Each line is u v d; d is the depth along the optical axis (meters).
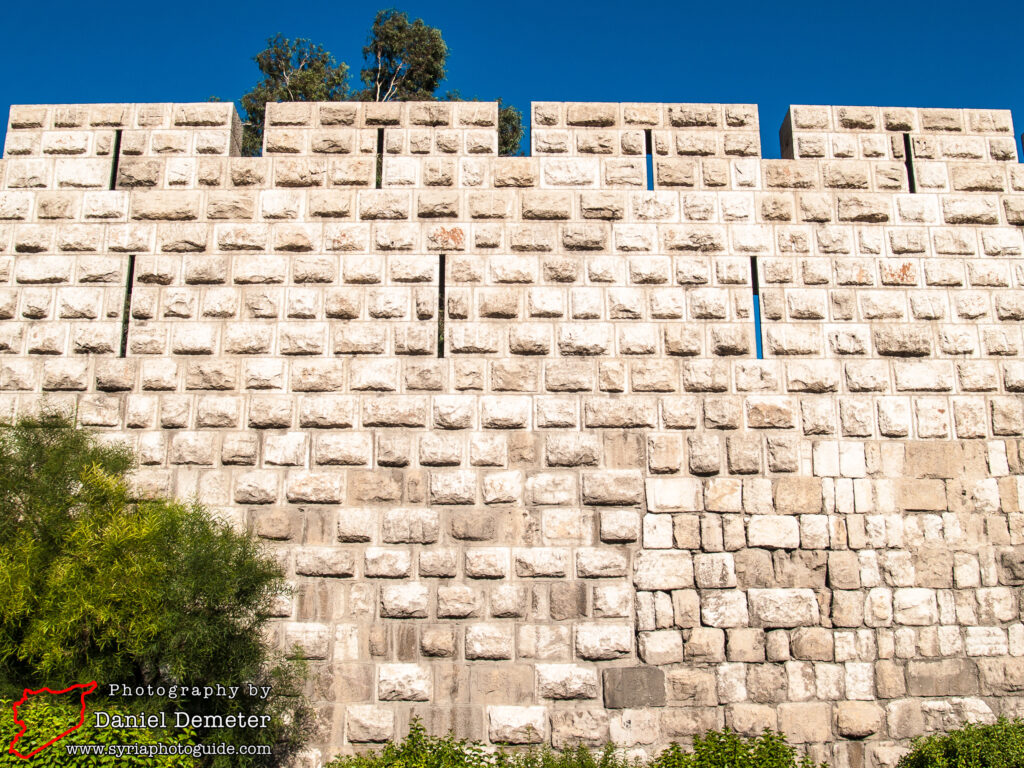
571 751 7.20
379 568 7.59
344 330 8.03
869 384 8.12
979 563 7.84
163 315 8.06
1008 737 6.82
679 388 8.02
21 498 6.41
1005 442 8.09
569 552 7.67
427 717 7.36
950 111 8.80
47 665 5.77
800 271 8.33
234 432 7.84
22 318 8.09
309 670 7.41
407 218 8.28
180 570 6.08
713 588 7.67
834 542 7.81
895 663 7.63
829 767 7.39
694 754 7.14
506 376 7.96
